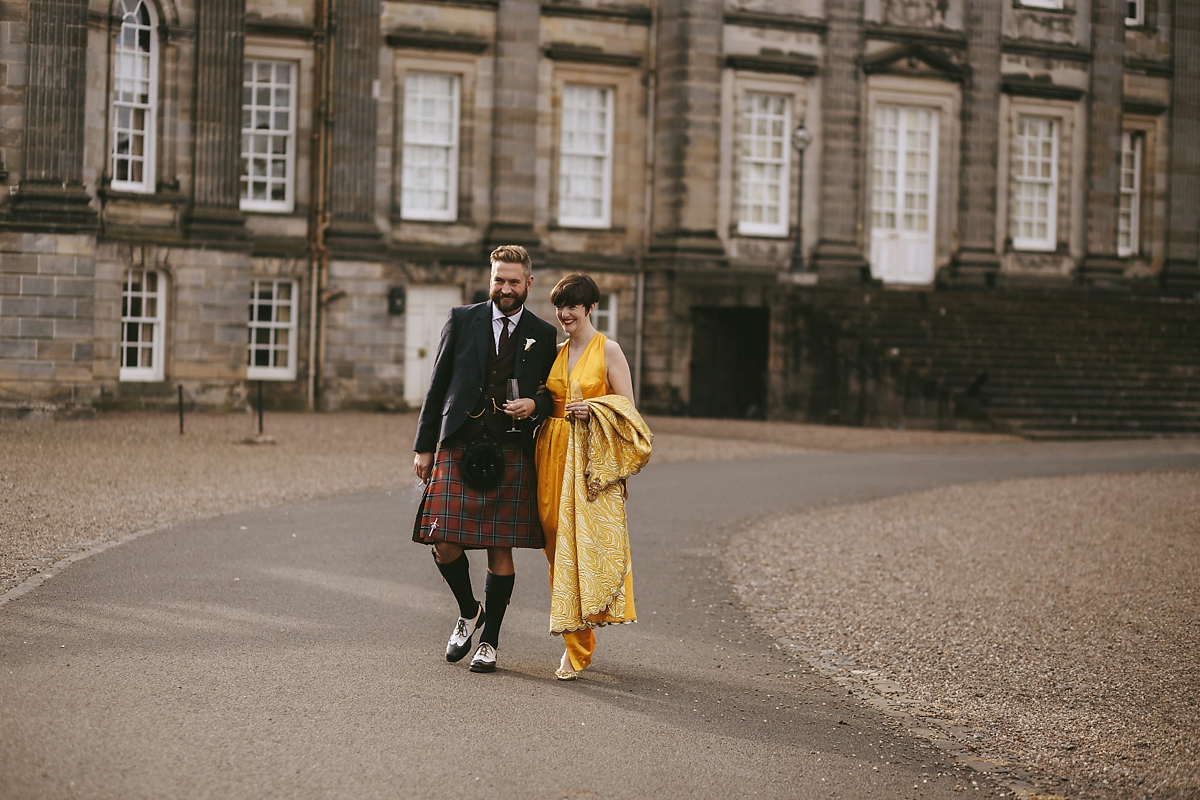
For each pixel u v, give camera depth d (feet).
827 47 104.27
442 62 95.61
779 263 103.55
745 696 22.91
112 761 17.66
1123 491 52.24
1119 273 115.75
